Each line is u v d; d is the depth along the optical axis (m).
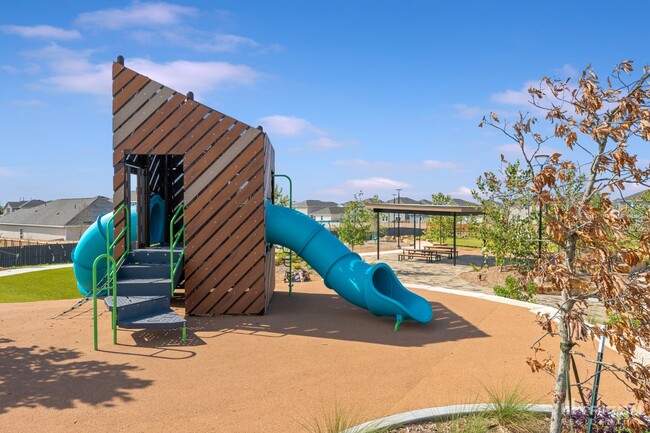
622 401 5.47
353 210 26.64
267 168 10.78
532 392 5.70
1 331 8.34
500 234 17.78
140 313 8.00
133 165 10.43
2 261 29.67
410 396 5.56
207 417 4.91
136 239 11.36
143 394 5.51
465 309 11.02
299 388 5.77
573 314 3.59
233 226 9.73
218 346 7.54
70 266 20.69
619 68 3.53
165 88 9.59
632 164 3.34
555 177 3.58
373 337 8.29
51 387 5.70
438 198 38.94
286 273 17.22
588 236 3.39
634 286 3.28
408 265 23.23
